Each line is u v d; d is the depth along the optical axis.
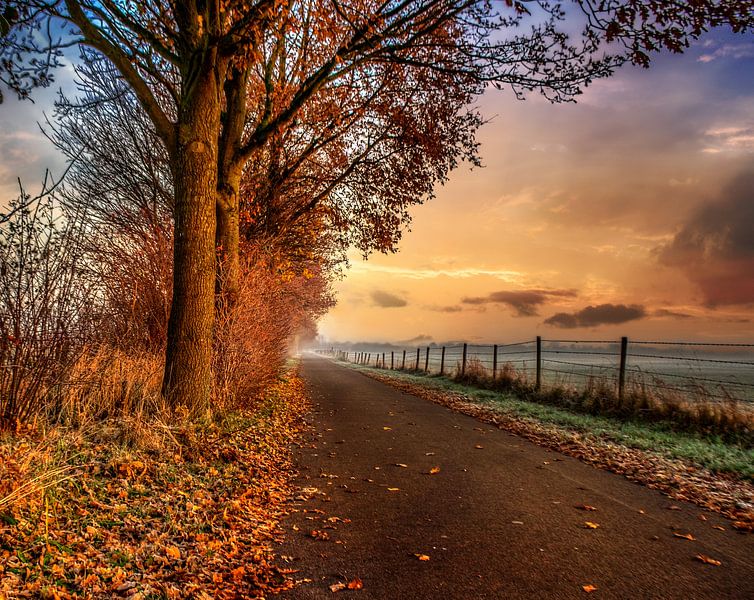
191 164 8.03
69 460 5.03
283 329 15.47
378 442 8.60
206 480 5.48
